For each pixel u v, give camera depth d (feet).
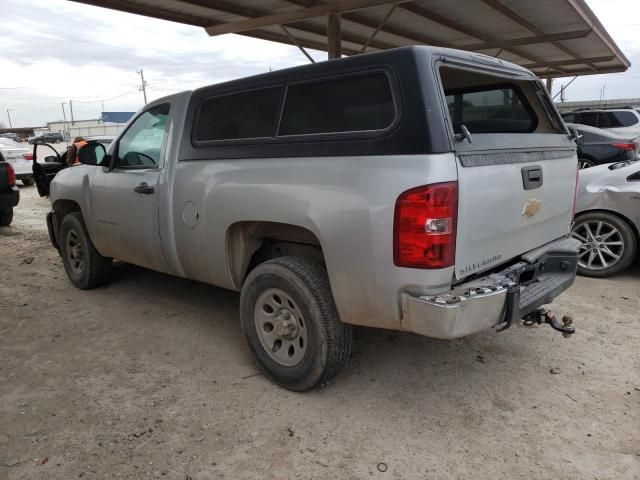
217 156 11.71
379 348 12.97
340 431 9.60
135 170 14.12
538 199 10.91
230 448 9.14
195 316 15.28
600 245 18.03
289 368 10.84
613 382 11.18
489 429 9.61
